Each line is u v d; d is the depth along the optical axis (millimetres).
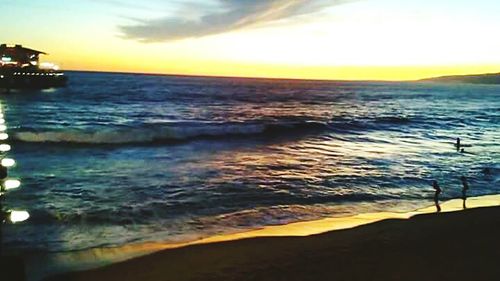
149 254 9547
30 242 9930
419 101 108562
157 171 18812
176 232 11117
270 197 15102
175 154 23922
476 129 48031
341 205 14445
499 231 11320
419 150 29750
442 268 8766
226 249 9945
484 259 9273
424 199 15727
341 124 42719
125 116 45469
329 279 8266
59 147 24391
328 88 173875
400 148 30547
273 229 11633
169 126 36250
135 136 28219
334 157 25016
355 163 23109
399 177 19672
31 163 19750
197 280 8258
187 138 30203
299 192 16016
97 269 8688
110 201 13719
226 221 12227
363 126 44531
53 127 32875
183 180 17156
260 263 9094
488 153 29359
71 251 9547
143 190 15312
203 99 78562
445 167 23047
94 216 12102
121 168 19234
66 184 15773
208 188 16016
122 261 9125
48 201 13406
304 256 9523
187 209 13234
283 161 22922
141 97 75125
